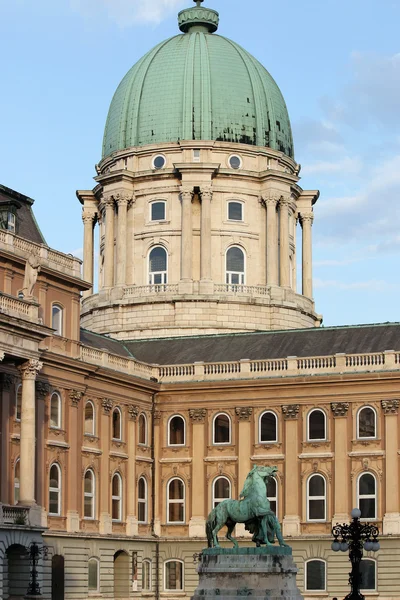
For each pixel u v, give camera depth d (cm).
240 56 14538
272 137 14250
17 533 8756
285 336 11894
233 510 7700
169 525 11294
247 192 13850
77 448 10206
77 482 10188
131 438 11112
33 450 8931
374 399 10812
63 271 10200
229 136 14025
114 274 13862
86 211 14625
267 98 14375
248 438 11156
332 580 10638
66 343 10225
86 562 10175
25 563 9019
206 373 11438
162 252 13738
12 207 10062
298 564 10769
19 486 9094
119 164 14212
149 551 11188
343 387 10906
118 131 14362
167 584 11200
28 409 8906
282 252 13825
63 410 10100
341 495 10769
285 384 11069
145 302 13350
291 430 11019
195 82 14162
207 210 13575
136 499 11106
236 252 13738
